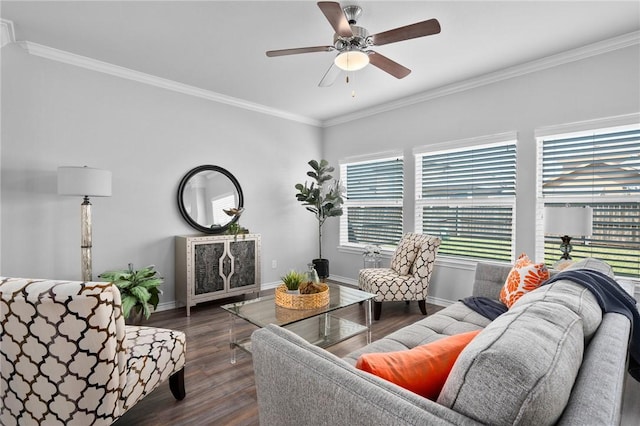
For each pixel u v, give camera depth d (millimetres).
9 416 1412
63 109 2936
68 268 2973
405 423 642
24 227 2773
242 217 4207
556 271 2273
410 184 4023
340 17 1806
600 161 2736
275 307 2457
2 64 2660
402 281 3271
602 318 1156
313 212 4797
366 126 4508
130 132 3318
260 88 3717
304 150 4887
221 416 1785
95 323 1313
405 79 3426
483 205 3455
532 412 614
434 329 1960
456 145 3561
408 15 2311
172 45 2754
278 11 2273
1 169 2670
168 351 1766
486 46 2732
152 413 1805
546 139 3016
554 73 2914
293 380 875
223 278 3684
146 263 3438
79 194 2598
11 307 1326
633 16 2293
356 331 2609
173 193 3621
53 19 2377
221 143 4000
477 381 677
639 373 1333
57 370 1325
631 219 2596
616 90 2602
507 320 866
